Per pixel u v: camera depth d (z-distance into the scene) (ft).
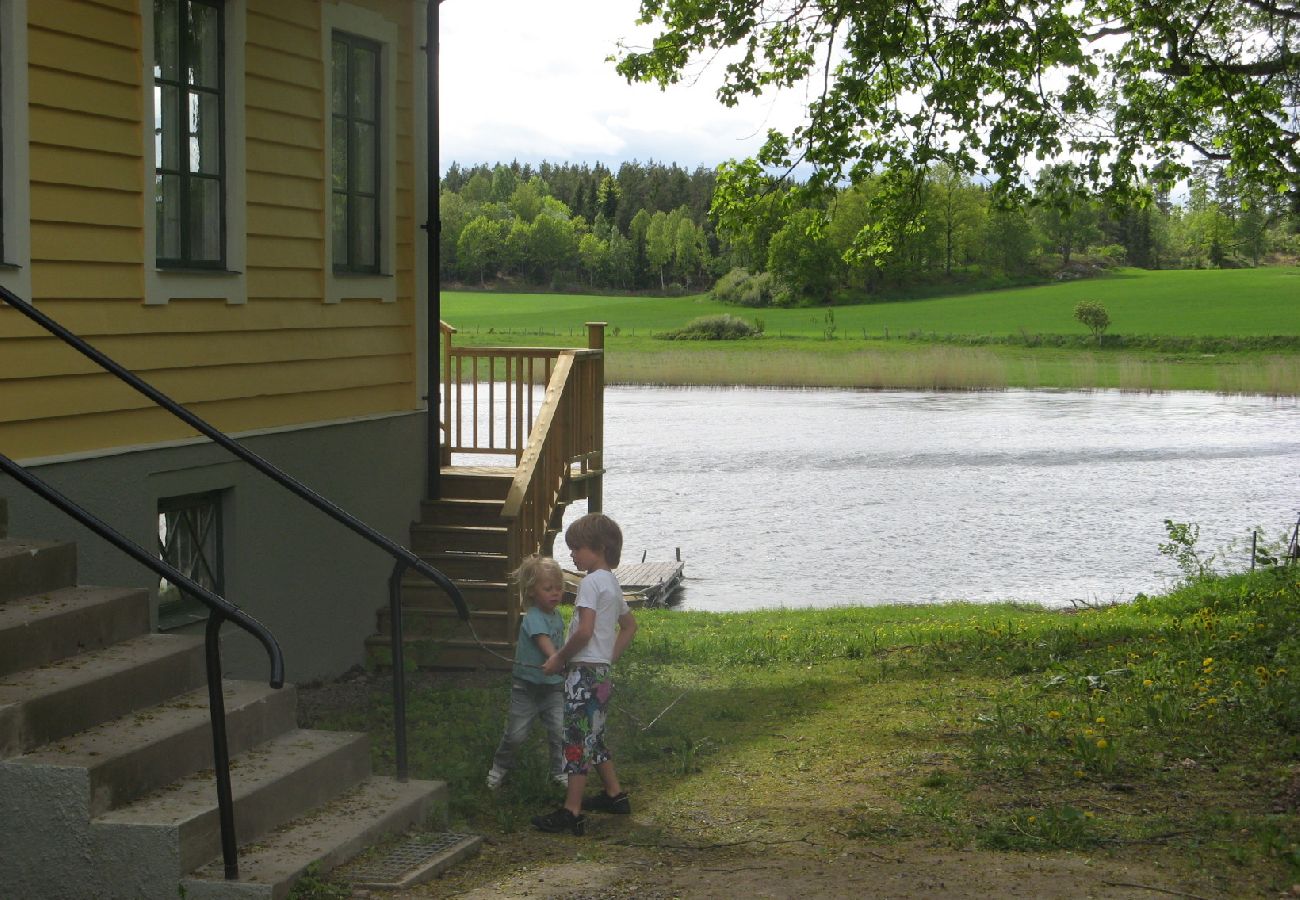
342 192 32.22
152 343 24.97
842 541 77.87
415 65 34.76
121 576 23.97
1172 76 50.47
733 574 67.67
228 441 17.24
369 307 33.09
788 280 517.14
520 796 20.25
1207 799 18.63
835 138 49.60
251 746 18.03
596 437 42.16
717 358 258.78
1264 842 16.24
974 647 33.91
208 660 14.42
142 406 24.75
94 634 17.89
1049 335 319.88
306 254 30.22
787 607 58.65
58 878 14.83
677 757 22.85
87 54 23.02
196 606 26.91
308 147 30.09
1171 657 29.14
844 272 513.86
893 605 55.93
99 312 23.48
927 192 54.39
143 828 14.64
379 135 33.60
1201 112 51.55
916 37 47.91
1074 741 21.95
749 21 47.29
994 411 176.76
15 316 21.35
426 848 17.12
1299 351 286.66
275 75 28.84
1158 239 625.82
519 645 20.58
